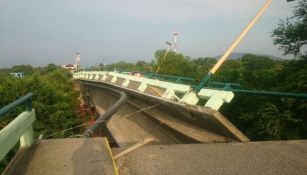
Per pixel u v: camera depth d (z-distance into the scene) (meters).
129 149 5.34
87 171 4.33
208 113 7.48
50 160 4.73
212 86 9.54
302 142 5.67
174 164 4.71
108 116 9.69
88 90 41.62
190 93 9.02
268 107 18.72
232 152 5.21
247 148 5.40
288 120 17.70
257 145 5.55
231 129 7.63
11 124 4.64
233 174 4.32
